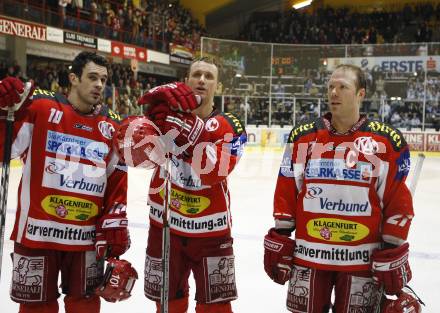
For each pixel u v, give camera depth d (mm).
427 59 15500
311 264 2156
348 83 2092
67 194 2342
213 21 28047
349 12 26203
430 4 23656
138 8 20406
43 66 17062
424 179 10523
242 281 3943
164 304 2232
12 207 6578
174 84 2189
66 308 2439
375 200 2127
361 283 2129
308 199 2180
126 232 2428
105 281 2311
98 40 16625
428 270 4293
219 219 2426
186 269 2490
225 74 16516
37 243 2295
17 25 13648
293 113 16391
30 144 2346
